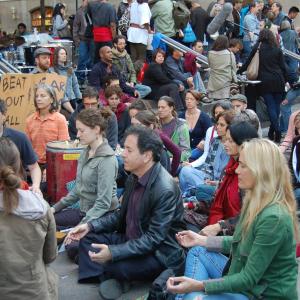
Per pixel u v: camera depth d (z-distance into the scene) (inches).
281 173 142.7
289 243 141.0
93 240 207.0
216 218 216.2
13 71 406.6
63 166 268.1
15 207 133.9
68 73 399.2
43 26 649.6
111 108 354.9
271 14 639.1
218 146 267.1
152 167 196.2
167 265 195.3
